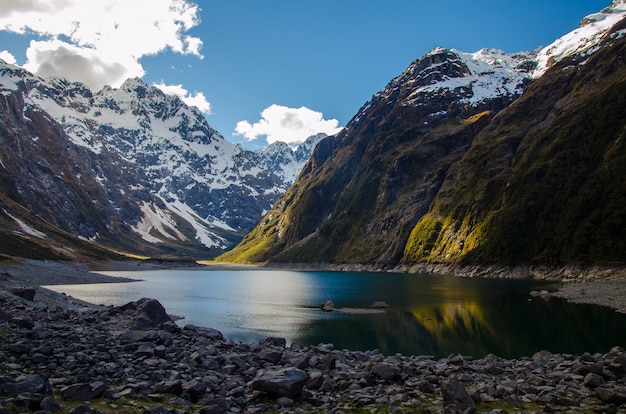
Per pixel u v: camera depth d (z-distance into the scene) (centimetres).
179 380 2152
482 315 7144
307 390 2255
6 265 13525
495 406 2162
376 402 2214
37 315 3891
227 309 8425
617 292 9150
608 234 13688
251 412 1922
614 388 2350
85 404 1742
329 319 7156
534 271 15200
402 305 8762
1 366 2070
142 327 3812
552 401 2228
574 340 5091
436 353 4581
